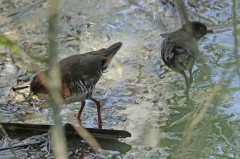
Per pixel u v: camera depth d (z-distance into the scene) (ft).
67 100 36.45
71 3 56.59
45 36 49.29
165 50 42.24
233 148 33.37
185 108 38.73
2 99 40.47
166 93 41.16
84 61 36.91
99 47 47.91
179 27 49.08
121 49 47.91
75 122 37.52
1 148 34.27
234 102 38.70
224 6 54.75
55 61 17.25
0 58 46.21
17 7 54.80
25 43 47.93
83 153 33.86
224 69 43.24
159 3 54.70
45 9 54.29
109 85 42.65
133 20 52.60
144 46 48.29
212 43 48.39
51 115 38.42
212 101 24.45
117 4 56.03
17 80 42.83
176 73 44.16
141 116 38.09
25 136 35.86
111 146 34.58
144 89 41.86
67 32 50.88
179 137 35.24
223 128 35.58
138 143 34.86
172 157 32.91
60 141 19.66
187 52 40.70
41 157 33.27
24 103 40.04
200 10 54.13
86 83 36.68
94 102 40.70
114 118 37.99
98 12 54.60
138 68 45.06
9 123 36.22
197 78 42.86
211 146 33.58
